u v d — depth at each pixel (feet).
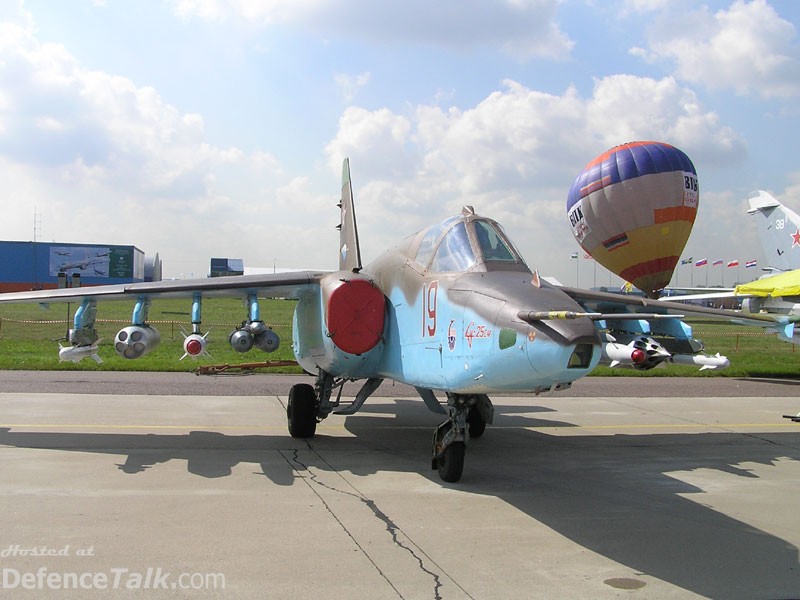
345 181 47.70
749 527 21.35
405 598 15.37
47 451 29.53
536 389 20.80
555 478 27.45
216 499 23.02
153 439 32.73
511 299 20.98
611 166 101.81
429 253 27.61
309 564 17.30
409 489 25.11
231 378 59.41
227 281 32.78
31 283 310.65
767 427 40.93
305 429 34.17
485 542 19.42
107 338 105.40
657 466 30.09
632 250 103.86
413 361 26.89
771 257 95.04
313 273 34.32
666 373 71.87
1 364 63.10
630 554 18.67
